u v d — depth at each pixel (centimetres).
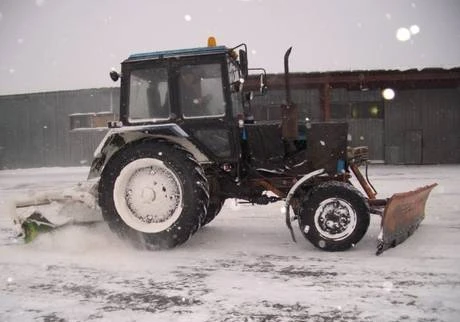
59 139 1931
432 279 328
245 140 461
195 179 429
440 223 530
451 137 1686
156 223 439
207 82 450
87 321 272
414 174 1219
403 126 1698
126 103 461
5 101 1973
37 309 293
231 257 405
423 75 1520
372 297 296
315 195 413
